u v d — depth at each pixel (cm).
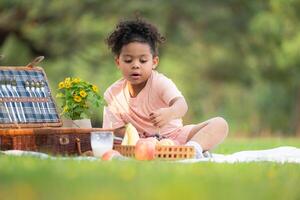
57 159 785
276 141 1597
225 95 3856
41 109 927
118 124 952
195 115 3825
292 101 3688
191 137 941
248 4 3381
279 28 3269
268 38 3347
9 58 3195
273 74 3562
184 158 855
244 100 3828
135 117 946
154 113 890
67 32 3178
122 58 939
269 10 3366
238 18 3416
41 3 3075
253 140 1719
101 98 949
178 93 929
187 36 3406
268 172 718
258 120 3703
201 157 884
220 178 666
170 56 3559
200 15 3356
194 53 3566
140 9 3209
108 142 859
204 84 3809
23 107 913
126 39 936
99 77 3244
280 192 612
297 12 3272
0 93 905
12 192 576
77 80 947
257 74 3594
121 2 3200
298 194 618
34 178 641
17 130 859
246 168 746
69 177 647
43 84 941
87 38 3228
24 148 866
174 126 946
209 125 923
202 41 3444
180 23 3356
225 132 923
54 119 934
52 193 569
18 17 3084
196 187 602
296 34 3281
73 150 889
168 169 709
